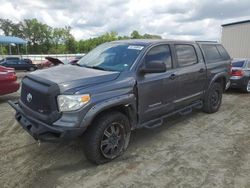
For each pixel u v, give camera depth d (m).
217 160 4.19
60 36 90.44
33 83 3.92
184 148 4.64
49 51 87.88
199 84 5.98
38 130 3.67
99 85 3.80
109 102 3.79
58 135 3.53
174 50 5.22
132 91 4.18
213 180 3.60
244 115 6.78
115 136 4.07
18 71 28.14
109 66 4.50
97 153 3.85
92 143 3.78
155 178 3.64
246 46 21.67
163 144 4.80
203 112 6.88
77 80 3.71
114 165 3.99
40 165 3.95
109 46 5.16
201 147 4.69
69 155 4.29
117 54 4.71
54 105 3.53
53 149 4.49
